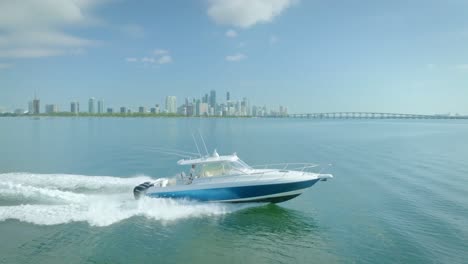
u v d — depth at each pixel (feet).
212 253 38.83
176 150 138.51
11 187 58.90
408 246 40.47
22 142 170.50
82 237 41.37
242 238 43.14
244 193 54.03
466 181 76.13
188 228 45.68
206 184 53.57
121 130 286.87
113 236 42.01
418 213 52.49
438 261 36.81
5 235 41.01
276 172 56.49
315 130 316.60
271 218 50.52
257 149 142.92
